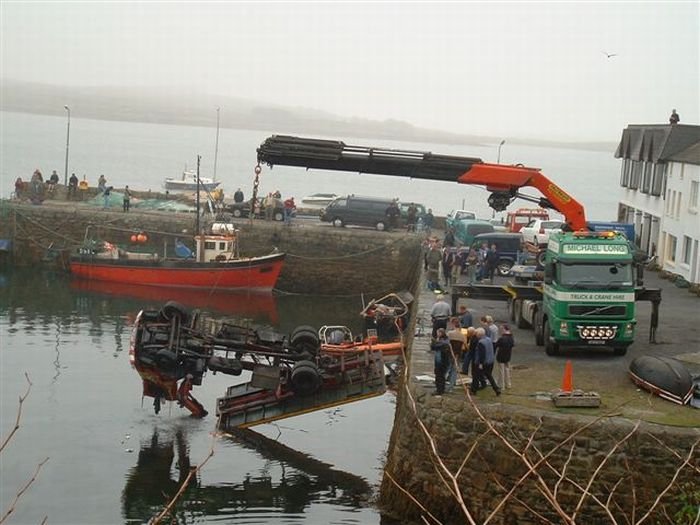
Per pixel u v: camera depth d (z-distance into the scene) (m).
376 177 147.00
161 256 51.50
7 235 52.59
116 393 28.67
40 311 41.12
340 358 25.22
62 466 22.64
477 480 17.89
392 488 19.59
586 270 23.02
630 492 17.00
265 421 25.09
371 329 38.28
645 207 43.91
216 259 47.88
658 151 41.50
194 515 20.14
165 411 26.94
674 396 19.12
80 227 52.34
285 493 21.28
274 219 52.91
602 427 17.28
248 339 25.94
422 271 40.81
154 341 25.39
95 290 46.59
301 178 136.88
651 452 17.09
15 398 27.91
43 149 156.62
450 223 51.56
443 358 18.83
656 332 26.88
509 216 50.06
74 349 34.28
